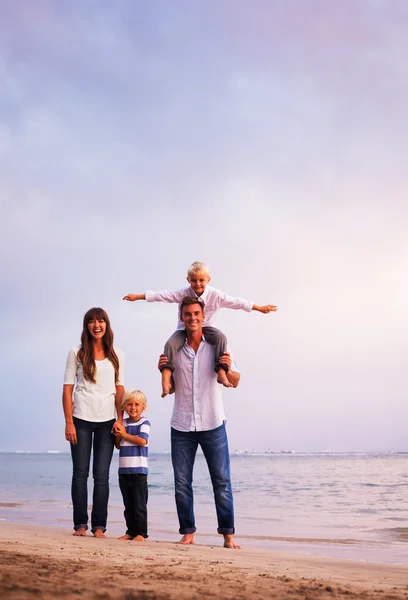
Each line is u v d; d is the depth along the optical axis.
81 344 4.83
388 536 6.70
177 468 4.77
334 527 7.75
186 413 4.77
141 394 4.90
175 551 3.86
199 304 4.76
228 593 2.05
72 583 1.97
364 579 2.89
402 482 18.83
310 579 2.72
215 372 4.79
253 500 12.93
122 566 2.66
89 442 4.77
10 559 2.54
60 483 19.42
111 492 14.19
